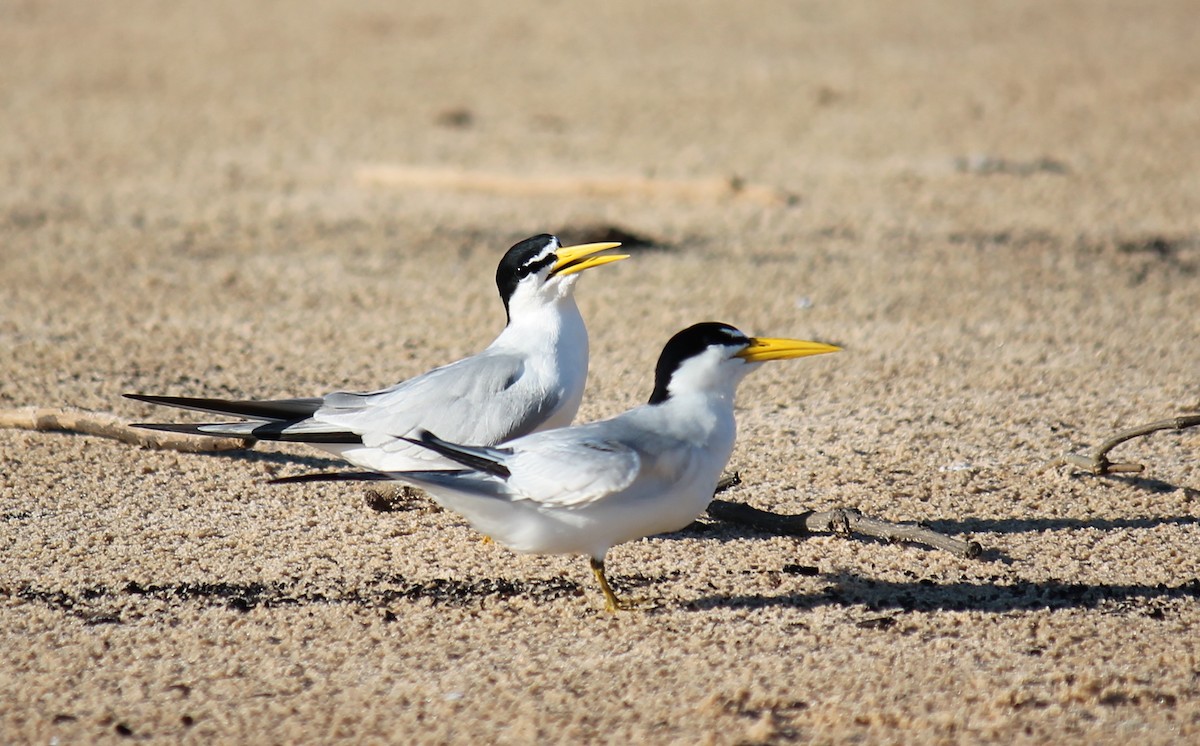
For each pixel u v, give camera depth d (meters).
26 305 15.22
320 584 8.39
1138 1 42.62
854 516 8.91
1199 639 7.55
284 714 6.77
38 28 38.34
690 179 21.59
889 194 21.28
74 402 11.71
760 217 19.89
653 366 13.29
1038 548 8.85
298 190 21.64
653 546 9.00
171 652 7.48
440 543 9.06
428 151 24.33
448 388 8.93
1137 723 6.62
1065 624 7.76
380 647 7.54
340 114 27.84
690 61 33.72
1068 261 17.38
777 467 10.44
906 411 11.88
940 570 8.52
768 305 15.62
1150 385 12.50
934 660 7.32
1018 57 33.81
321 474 7.32
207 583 8.38
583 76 32.00
